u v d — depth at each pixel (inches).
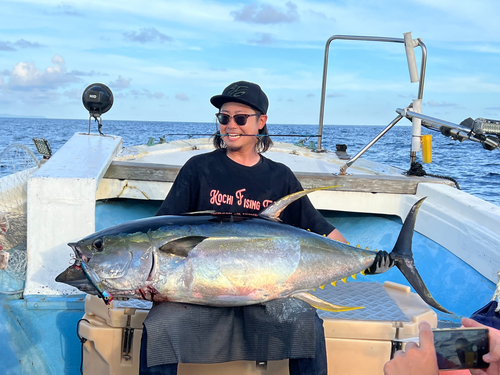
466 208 132.1
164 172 158.4
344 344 75.2
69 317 101.7
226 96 83.8
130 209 166.4
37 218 105.3
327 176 156.9
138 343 73.9
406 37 164.6
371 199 158.6
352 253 73.8
